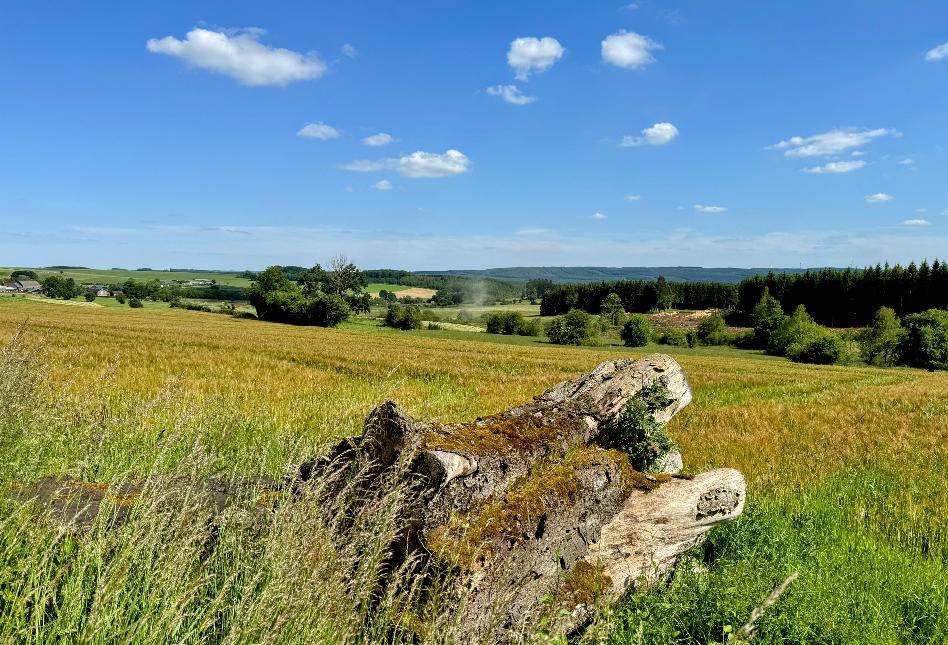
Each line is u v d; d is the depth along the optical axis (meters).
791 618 4.86
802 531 7.64
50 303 104.56
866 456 13.91
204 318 91.06
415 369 31.09
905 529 8.43
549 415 6.37
